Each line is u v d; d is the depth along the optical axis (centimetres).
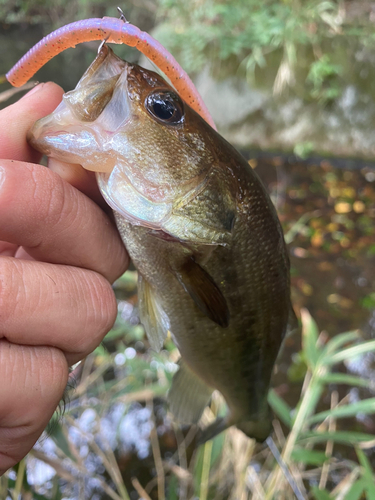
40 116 10
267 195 13
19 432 8
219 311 12
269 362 15
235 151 12
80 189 10
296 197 50
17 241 8
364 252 42
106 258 10
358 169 55
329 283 38
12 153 9
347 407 21
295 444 21
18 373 8
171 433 26
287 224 45
